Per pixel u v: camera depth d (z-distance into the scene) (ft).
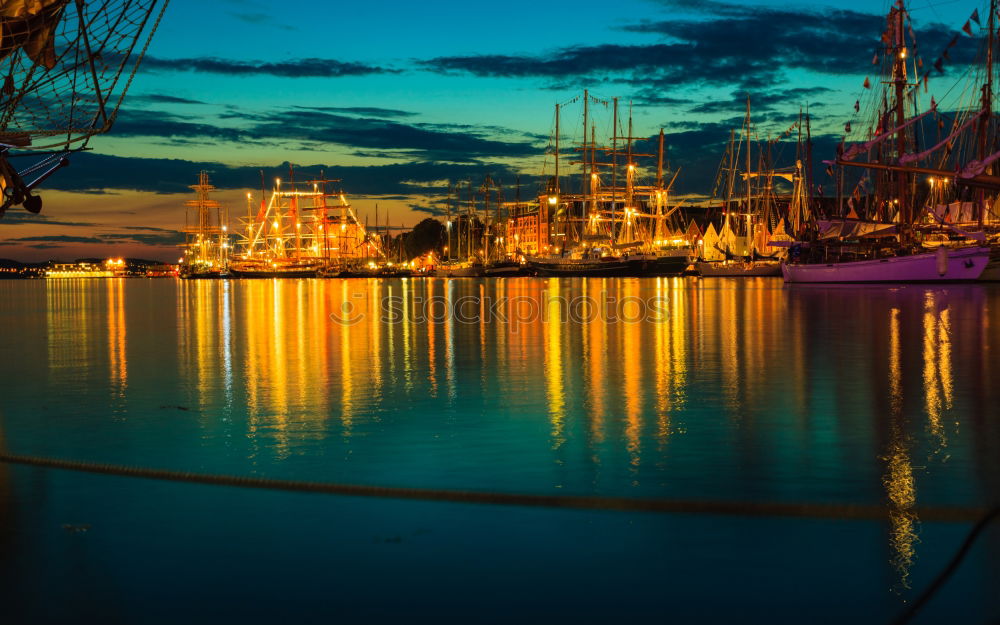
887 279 286.05
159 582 25.64
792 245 333.21
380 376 72.49
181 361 85.66
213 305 235.20
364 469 39.37
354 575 26.14
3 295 365.61
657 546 28.30
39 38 38.29
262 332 127.34
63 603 24.18
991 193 289.12
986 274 271.49
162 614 23.54
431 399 59.57
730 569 26.43
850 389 62.69
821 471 38.24
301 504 33.19
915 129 282.56
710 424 49.49
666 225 631.97
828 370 73.92
